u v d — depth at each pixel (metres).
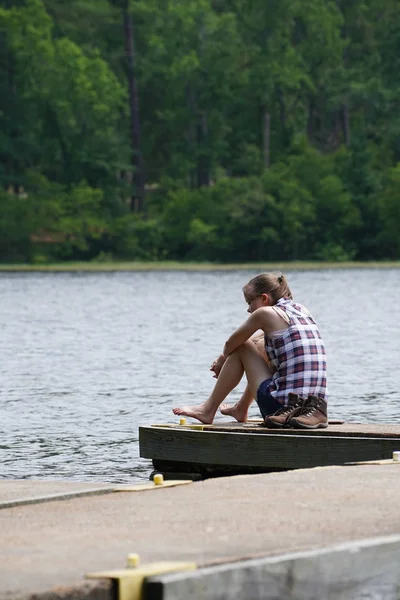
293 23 132.50
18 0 123.06
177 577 5.07
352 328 35.41
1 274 97.56
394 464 8.61
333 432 10.33
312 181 114.88
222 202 112.19
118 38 126.94
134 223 114.62
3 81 117.88
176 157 125.00
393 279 78.88
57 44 117.44
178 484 7.88
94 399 18.78
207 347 28.97
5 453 13.45
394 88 132.88
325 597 5.52
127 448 13.73
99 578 5.05
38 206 111.19
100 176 119.12
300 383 10.79
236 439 10.55
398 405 17.45
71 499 7.42
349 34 141.50
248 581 5.26
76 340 31.80
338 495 7.09
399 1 139.25
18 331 35.56
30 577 5.11
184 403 18.17
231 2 134.25
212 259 113.06
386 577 5.73
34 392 19.81
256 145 127.81
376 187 115.31
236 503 6.91
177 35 124.62
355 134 129.88
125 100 125.44
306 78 125.62
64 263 112.25
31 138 117.50
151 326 37.03
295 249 114.38
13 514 6.83
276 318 10.88
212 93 123.75
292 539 5.86
